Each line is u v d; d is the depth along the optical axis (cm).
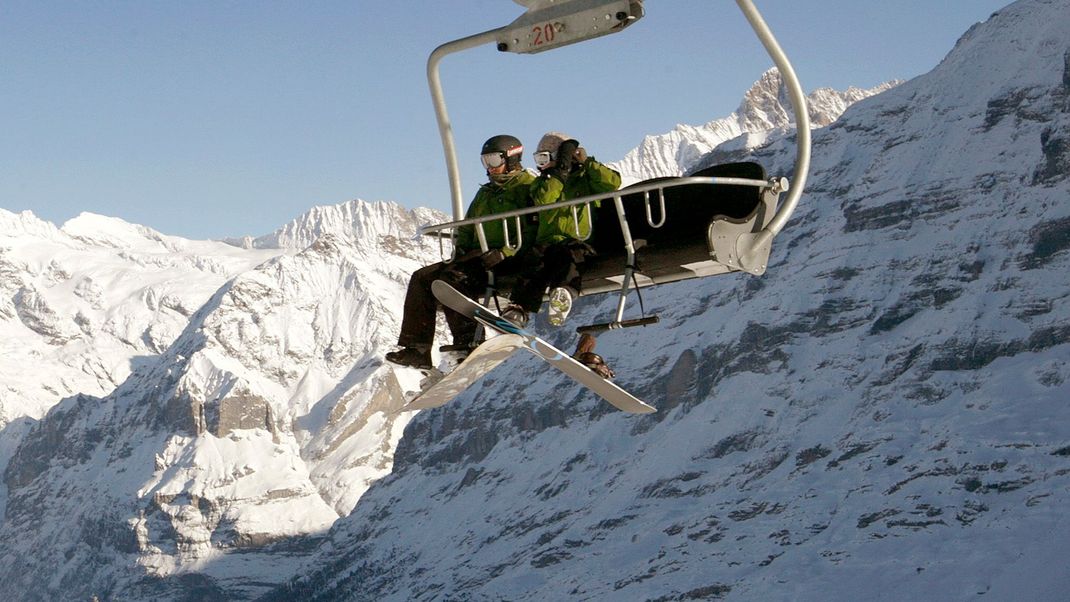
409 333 886
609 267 870
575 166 875
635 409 834
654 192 881
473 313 784
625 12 793
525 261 867
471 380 823
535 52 836
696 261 841
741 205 852
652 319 804
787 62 802
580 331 838
